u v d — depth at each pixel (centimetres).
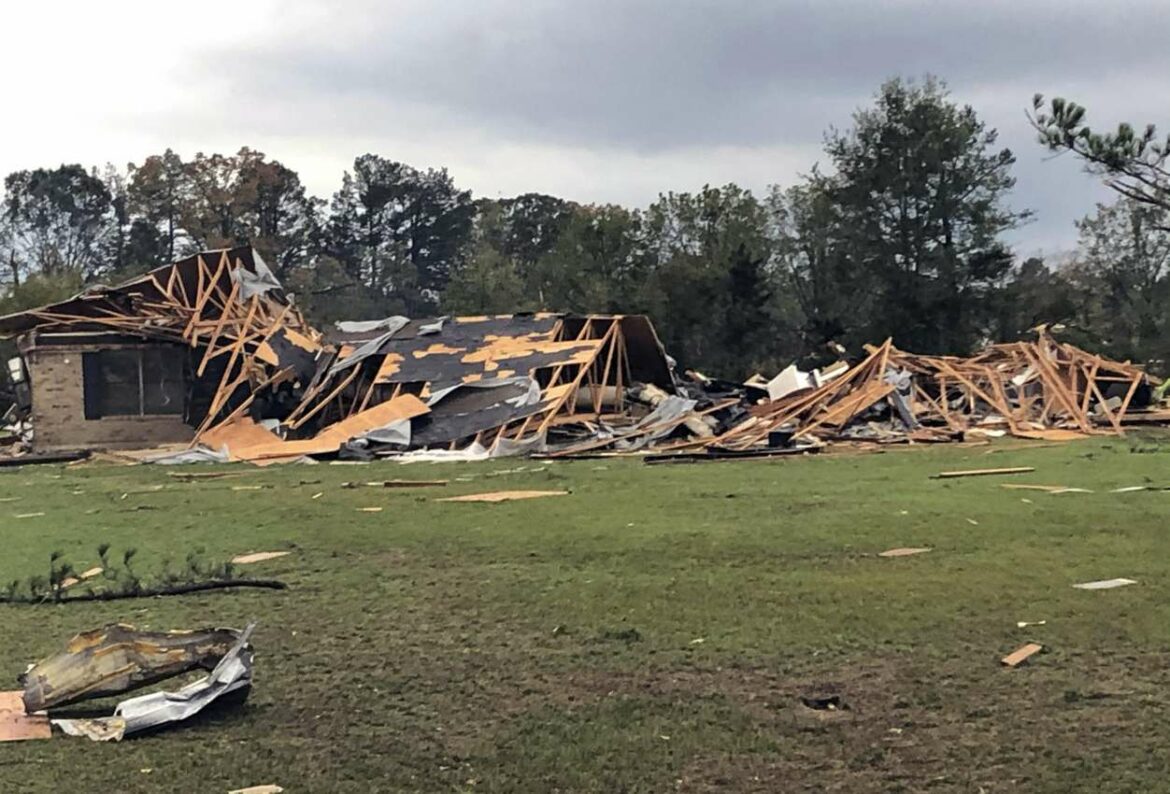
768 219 7200
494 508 1703
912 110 6153
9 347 4450
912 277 5966
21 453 3178
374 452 2766
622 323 3262
